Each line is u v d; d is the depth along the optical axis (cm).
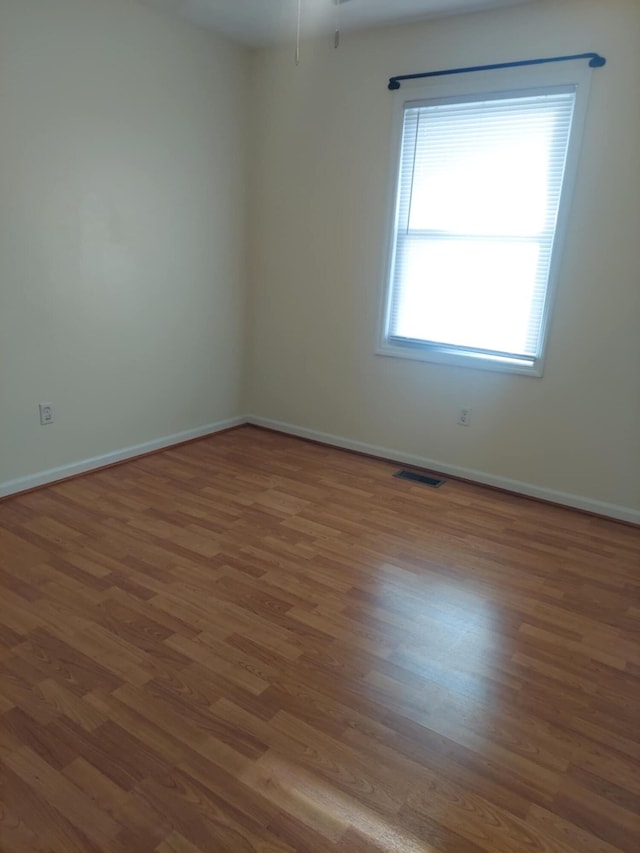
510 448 334
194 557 252
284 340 412
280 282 404
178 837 133
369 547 267
